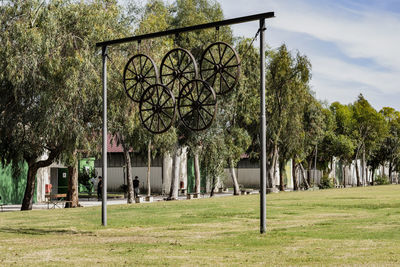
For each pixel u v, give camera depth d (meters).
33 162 30.64
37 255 10.71
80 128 26.92
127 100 28.59
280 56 45.31
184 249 11.37
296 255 10.20
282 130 47.50
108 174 58.44
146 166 56.78
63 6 27.50
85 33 27.27
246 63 42.50
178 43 43.72
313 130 57.94
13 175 30.00
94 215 21.33
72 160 28.50
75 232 15.30
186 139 39.47
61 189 49.44
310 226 15.53
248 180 71.56
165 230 15.52
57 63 25.42
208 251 11.03
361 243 11.65
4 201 37.78
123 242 12.80
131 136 31.61
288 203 27.17
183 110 33.41
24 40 25.03
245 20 14.12
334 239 12.45
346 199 30.72
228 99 39.25
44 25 25.84
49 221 18.97
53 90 26.06
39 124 26.42
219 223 17.20
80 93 26.50
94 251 11.21
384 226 15.01
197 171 47.69
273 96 45.38
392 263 8.93
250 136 47.81
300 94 46.62
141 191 56.88
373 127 80.25
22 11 26.19
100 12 27.91
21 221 19.17
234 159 44.69
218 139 40.84
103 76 16.86
